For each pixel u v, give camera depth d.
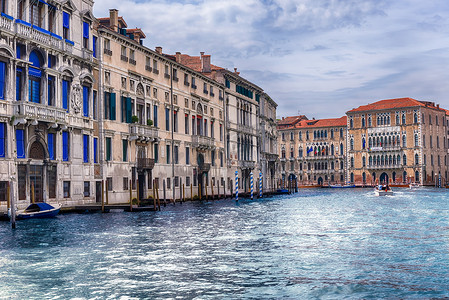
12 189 25.72
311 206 48.34
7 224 27.42
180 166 53.78
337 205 49.91
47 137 33.66
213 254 18.81
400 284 14.26
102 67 40.06
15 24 31.03
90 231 25.27
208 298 12.99
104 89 40.28
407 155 112.06
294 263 17.12
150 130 46.16
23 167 31.55
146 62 47.72
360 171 117.38
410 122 111.75
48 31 33.88
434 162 115.12
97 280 14.75
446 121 121.88
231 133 69.38
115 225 28.05
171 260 17.62
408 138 111.94
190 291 13.60
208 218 33.50
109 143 40.91
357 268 16.33
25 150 31.56
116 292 13.52
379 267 16.47
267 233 25.16
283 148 127.50
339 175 121.06
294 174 126.31
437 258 17.97
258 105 82.31
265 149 87.00
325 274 15.50
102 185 35.72
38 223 28.27
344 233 25.17
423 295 13.16
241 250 19.77
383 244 21.28
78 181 36.81
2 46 29.62
